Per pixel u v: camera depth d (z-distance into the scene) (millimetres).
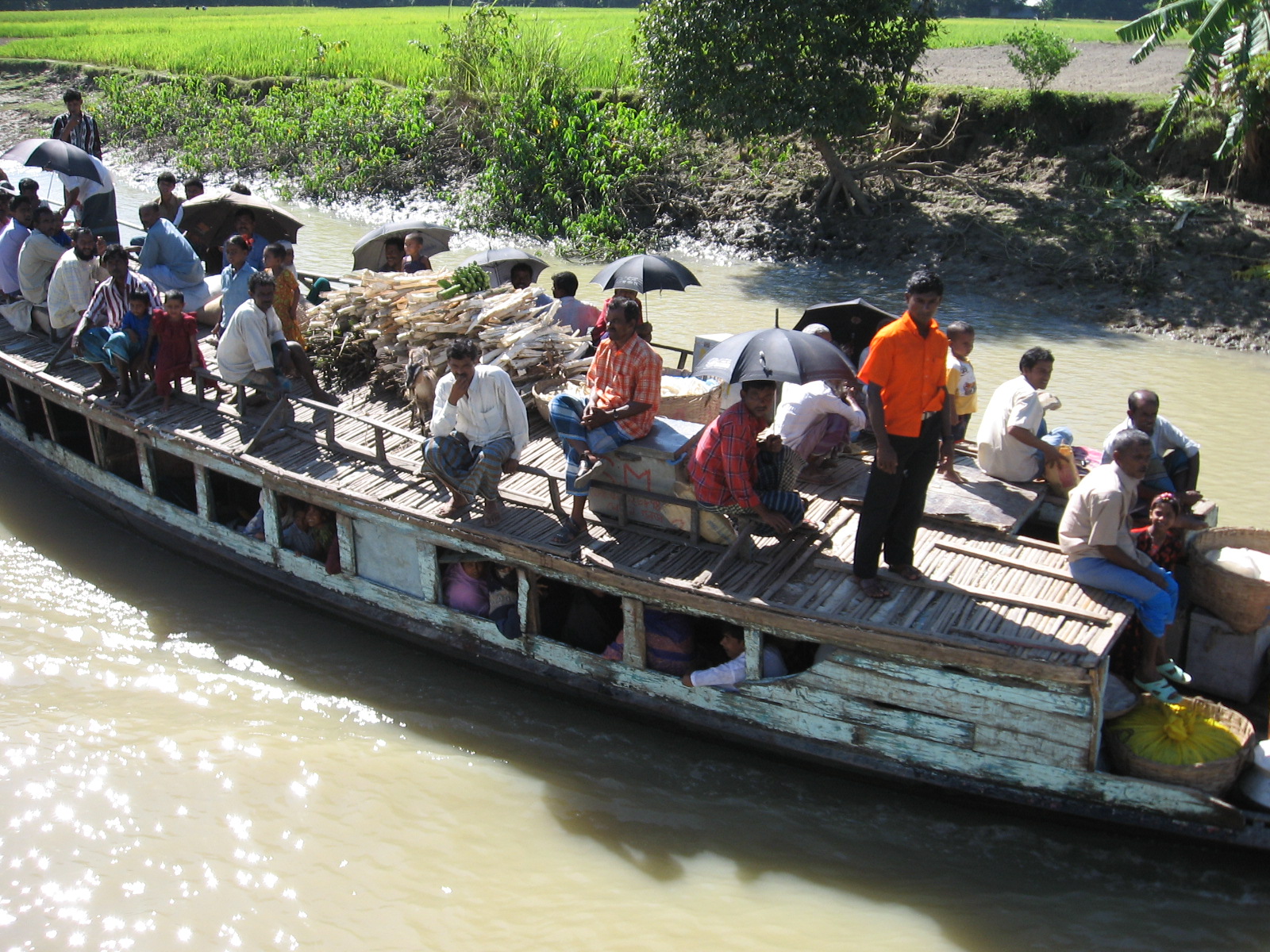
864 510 5742
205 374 8281
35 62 34375
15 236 10367
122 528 9250
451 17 48906
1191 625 6219
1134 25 15391
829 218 18109
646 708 6391
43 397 9320
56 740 6492
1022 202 17141
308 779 6242
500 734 6656
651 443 6352
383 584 7309
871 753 5820
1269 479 9547
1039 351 7078
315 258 17516
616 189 19438
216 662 7387
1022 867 5566
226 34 38812
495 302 8359
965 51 28500
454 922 5273
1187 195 16266
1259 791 5375
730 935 5191
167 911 5309
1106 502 5648
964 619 5621
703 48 17078
